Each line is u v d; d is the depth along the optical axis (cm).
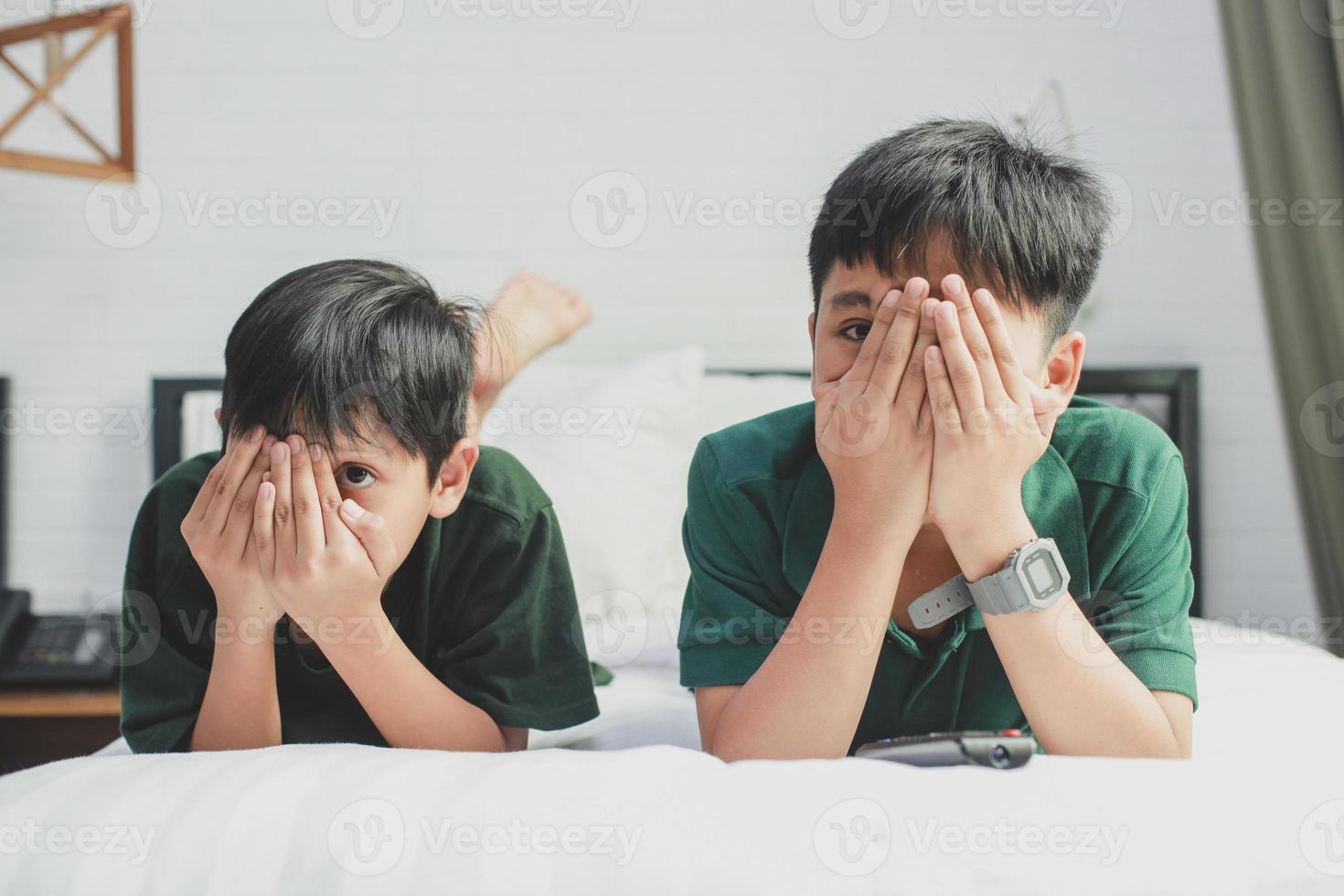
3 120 185
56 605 188
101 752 102
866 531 76
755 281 193
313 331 77
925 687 87
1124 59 196
